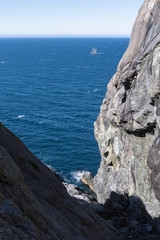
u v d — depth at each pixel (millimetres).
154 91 26547
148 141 31453
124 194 36375
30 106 120812
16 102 127188
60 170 63000
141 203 32188
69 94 146625
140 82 30906
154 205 29953
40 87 163625
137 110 31688
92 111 115500
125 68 34125
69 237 12039
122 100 34625
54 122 99438
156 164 28000
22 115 106938
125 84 33656
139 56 31062
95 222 18234
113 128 39938
